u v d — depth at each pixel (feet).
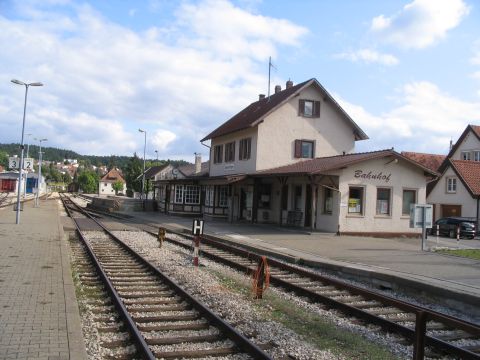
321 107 105.19
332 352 21.71
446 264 46.06
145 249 55.26
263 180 100.78
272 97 116.16
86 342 21.33
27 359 17.37
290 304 30.30
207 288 33.88
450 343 23.17
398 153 78.84
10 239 55.26
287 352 21.29
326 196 81.15
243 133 108.17
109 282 32.76
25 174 249.75
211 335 23.04
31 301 25.96
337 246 60.75
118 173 462.19
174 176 196.65
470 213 115.03
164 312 27.37
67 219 101.09
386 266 44.09
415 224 58.49
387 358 21.24
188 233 78.69
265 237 70.69
